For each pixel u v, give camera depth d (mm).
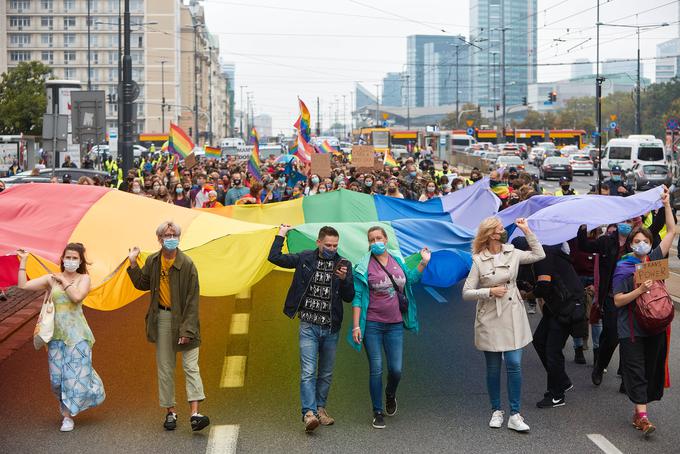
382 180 23203
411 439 8016
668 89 110688
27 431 8344
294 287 8344
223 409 8984
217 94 190750
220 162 42719
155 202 10297
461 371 10297
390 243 9883
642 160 55031
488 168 63781
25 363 10820
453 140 99062
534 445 7836
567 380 8961
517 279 9328
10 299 15031
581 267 10977
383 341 8508
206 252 9156
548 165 59219
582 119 153125
